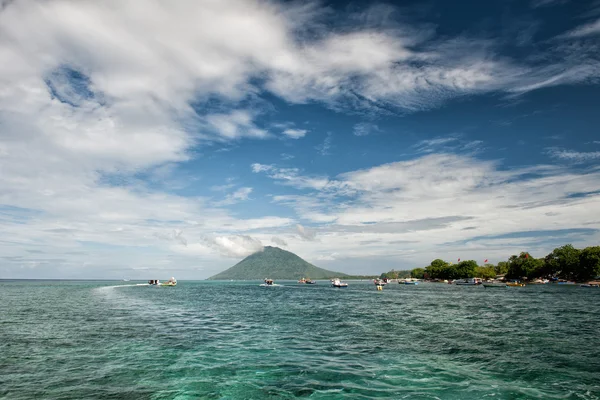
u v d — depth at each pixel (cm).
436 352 2638
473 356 2519
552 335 3397
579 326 4022
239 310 5881
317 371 2106
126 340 3027
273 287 19612
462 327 3909
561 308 6266
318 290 15300
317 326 3956
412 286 19875
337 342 3005
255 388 1803
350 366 2227
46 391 1755
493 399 1684
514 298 9062
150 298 8838
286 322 4306
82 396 1691
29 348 2694
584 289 14212
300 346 2827
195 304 7119
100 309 5788
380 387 1831
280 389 1792
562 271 19862
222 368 2161
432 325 4062
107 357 2423
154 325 3944
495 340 3131
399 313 5428
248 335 3328
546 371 2155
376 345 2884
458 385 1877
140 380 1925
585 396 1745
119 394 1719
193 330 3606
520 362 2361
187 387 1816
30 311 5394
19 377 1973
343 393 1739
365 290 15012
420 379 1973
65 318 4528
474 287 18075
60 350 2630
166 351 2616
